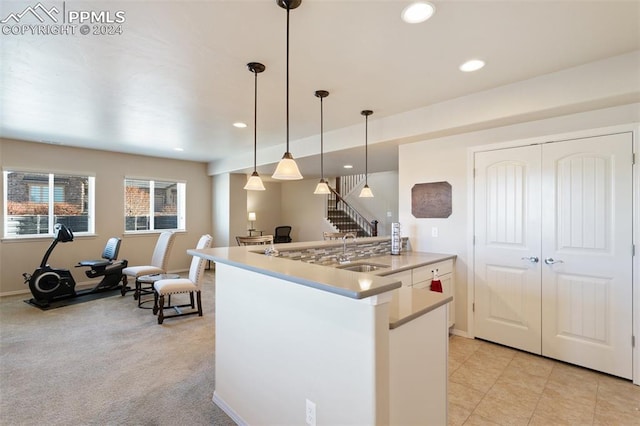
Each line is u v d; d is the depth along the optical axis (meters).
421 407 1.55
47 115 3.61
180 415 2.07
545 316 2.89
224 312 2.18
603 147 2.57
